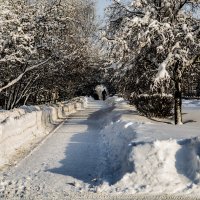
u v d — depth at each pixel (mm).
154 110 24047
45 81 32500
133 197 7992
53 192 8516
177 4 21578
